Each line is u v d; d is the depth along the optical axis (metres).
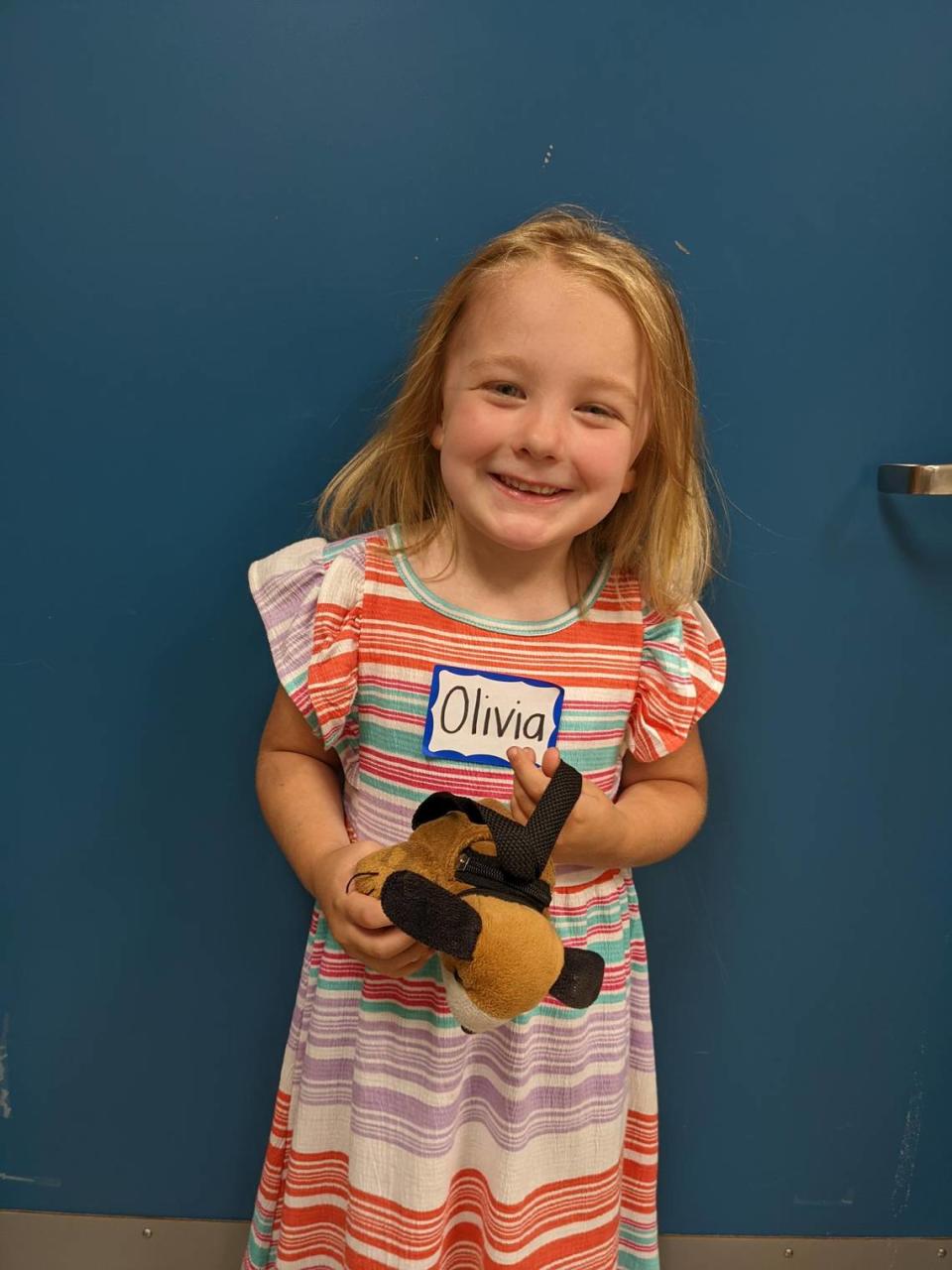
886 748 0.88
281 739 0.77
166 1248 0.94
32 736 0.85
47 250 0.77
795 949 0.91
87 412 0.79
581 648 0.73
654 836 0.74
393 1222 0.72
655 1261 0.85
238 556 0.82
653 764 0.79
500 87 0.76
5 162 0.76
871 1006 0.92
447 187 0.77
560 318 0.63
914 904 0.91
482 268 0.67
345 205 0.77
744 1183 0.95
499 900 0.53
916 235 0.80
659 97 0.77
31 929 0.88
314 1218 0.77
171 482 0.81
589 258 0.65
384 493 0.77
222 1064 0.91
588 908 0.74
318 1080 0.75
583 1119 0.75
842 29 0.77
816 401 0.82
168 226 0.77
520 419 0.65
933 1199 0.96
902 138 0.78
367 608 0.71
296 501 0.81
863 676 0.87
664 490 0.73
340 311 0.79
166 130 0.76
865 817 0.89
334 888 0.65
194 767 0.85
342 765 0.80
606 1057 0.76
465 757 0.71
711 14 0.76
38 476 0.80
